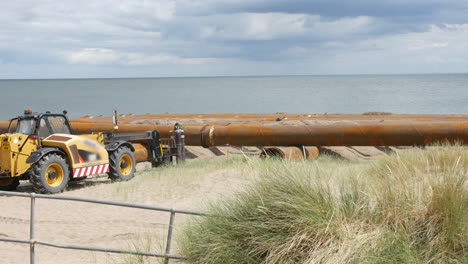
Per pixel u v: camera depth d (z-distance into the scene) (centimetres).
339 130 1780
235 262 500
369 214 498
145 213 849
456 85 16962
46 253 637
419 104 7019
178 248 602
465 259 434
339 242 451
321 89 15050
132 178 1327
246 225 507
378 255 435
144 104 8569
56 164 1112
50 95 13075
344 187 558
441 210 470
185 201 933
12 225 775
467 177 544
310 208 481
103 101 9712
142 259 552
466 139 1638
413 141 1700
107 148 1287
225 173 1177
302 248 472
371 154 1839
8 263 595
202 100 9719
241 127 1961
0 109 7306
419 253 448
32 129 1163
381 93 11250
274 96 10794
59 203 948
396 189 527
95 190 1114
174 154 1664
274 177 541
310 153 1788
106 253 619
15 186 1230
